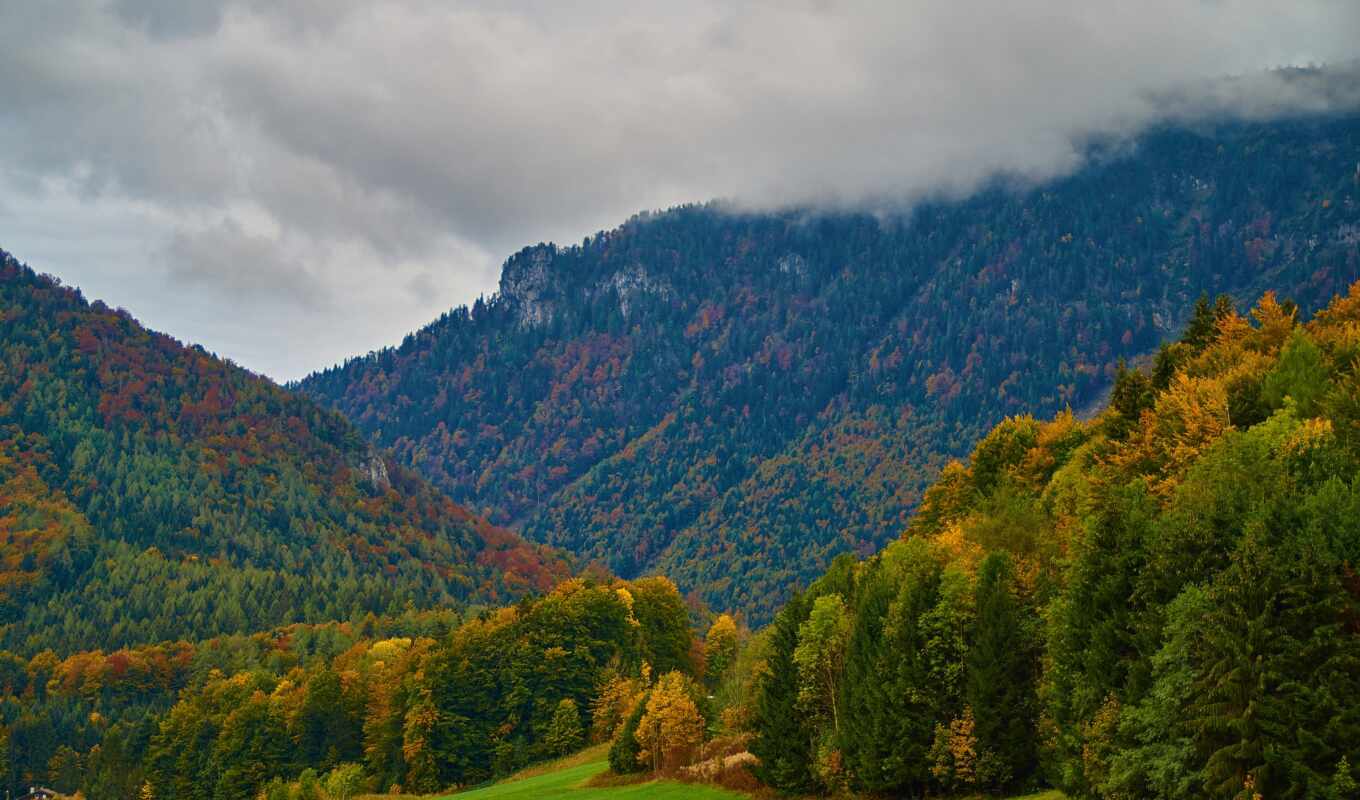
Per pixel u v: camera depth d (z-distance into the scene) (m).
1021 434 100.31
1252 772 40.31
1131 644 48.53
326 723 143.62
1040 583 61.16
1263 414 64.44
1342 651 40.38
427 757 131.25
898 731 63.41
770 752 76.69
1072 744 50.03
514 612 152.25
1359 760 39.19
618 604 151.38
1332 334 71.75
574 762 125.56
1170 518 48.69
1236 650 41.62
